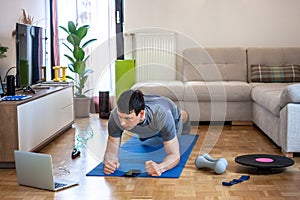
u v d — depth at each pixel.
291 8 6.31
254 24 6.35
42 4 6.17
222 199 2.84
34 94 4.28
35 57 4.87
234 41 6.39
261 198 2.85
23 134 3.79
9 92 4.18
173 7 6.39
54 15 6.49
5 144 3.66
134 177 3.34
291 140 3.79
